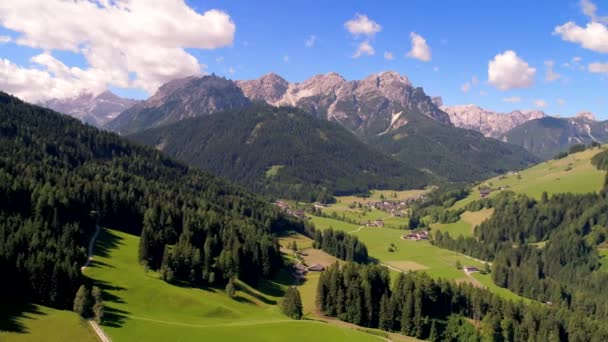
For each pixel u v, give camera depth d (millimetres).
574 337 169500
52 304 126188
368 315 172000
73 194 194625
